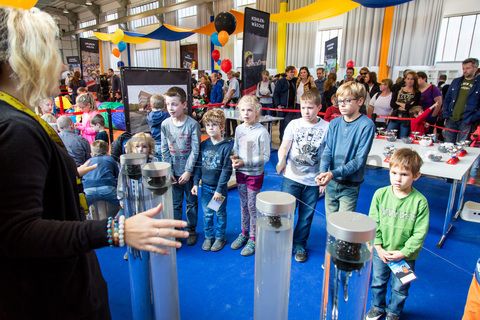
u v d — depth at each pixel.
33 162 0.58
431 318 1.62
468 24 7.39
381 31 8.48
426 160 2.50
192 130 2.27
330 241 0.76
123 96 2.72
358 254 0.72
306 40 10.34
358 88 1.82
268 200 0.87
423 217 1.41
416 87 3.90
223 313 1.65
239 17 7.48
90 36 20.86
